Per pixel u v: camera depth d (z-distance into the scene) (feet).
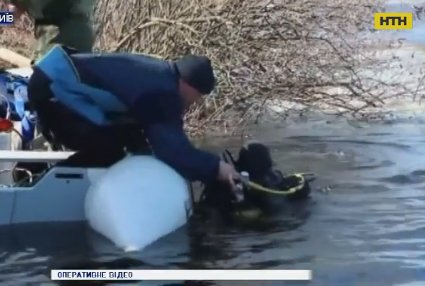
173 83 22.90
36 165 25.57
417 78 42.93
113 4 37.88
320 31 38.19
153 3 37.52
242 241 21.80
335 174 29.01
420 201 25.46
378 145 33.86
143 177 22.21
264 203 24.26
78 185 22.82
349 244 21.63
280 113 38.99
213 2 36.83
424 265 20.16
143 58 23.21
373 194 26.35
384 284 19.17
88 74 22.82
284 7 36.76
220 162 23.27
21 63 30.37
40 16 28.99
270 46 37.22
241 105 37.96
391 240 21.99
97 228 22.06
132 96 22.63
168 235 22.00
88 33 29.48
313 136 35.65
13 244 21.47
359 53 41.06
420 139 34.71
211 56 36.45
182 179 22.88
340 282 19.13
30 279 19.36
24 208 22.72
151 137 22.77
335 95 38.45
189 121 37.35
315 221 23.48
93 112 22.99
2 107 27.07
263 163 24.84
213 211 23.77
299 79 37.60
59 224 22.74
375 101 40.09
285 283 19.12
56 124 23.35
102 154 23.48
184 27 36.35
